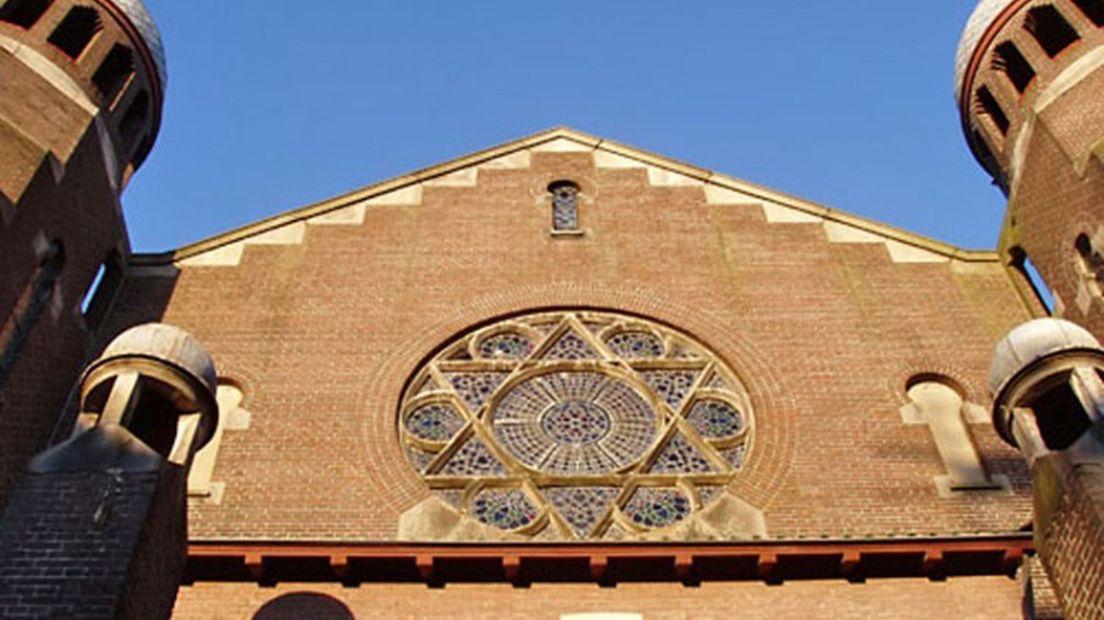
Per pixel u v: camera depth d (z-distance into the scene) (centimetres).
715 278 2039
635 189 2261
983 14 2227
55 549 1145
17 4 2016
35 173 1700
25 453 1625
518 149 2347
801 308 1972
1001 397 1376
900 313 1972
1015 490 1641
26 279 1695
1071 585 1229
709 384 1841
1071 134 1900
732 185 2264
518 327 1942
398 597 1442
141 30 2175
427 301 1969
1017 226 2066
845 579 1474
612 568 1462
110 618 1088
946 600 1451
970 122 2258
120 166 2084
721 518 1592
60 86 1928
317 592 1447
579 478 1664
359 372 1823
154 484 1216
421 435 1741
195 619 1411
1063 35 2136
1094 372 1324
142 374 1339
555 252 2086
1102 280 1847
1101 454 1234
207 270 2053
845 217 2186
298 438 1698
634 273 2044
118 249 2020
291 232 2131
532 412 1788
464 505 1617
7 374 1623
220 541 1462
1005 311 1998
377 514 1587
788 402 1783
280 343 1880
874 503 1617
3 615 1088
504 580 1460
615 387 1834
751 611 1436
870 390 1808
